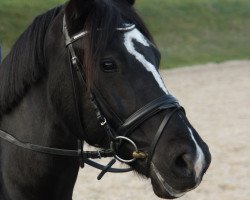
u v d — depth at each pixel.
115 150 3.14
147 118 3.00
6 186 3.56
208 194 7.59
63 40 3.21
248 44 29.58
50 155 3.39
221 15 33.41
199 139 2.97
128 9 3.22
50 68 3.28
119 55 3.02
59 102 3.22
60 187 3.52
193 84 18.19
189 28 30.27
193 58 25.41
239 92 16.38
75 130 3.24
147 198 7.37
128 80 3.02
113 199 7.33
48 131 3.39
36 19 3.46
